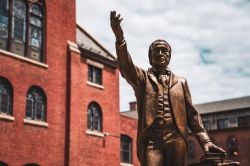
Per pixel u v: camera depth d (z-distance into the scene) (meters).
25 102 24.50
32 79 25.25
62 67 27.55
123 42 4.38
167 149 4.46
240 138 50.72
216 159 4.23
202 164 4.33
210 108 56.31
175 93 4.59
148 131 4.50
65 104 27.19
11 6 25.38
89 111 29.45
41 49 26.81
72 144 26.61
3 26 24.84
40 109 25.58
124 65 4.46
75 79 27.92
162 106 4.54
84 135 28.16
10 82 23.92
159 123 4.49
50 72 26.56
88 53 30.00
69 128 26.70
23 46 25.67
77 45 29.09
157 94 4.57
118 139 31.12
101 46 32.78
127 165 32.62
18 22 25.70
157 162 4.40
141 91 4.66
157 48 4.70
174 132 4.51
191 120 4.79
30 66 25.30
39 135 24.86
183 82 4.73
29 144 24.12
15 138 23.42
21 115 24.06
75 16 29.53
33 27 26.64
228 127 53.16
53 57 27.06
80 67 29.16
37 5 27.17
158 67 4.74
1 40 24.52
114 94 31.83
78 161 27.08
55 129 26.02
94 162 28.52
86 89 29.28
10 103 23.84
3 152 22.62
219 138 51.97
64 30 28.39
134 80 4.61
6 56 24.03
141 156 4.53
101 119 30.20
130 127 34.03
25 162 23.67
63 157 26.17
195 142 51.88
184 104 4.64
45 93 25.91
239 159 50.19
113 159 30.17
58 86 26.92
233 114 53.50
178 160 4.48
